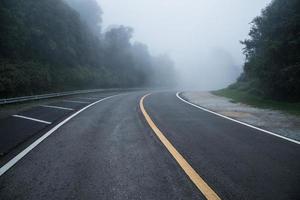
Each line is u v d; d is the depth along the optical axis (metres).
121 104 16.95
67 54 35.31
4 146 6.27
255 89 21.67
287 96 17.33
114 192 3.80
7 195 3.71
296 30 15.49
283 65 15.95
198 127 8.70
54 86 29.28
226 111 13.08
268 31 17.05
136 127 8.62
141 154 5.57
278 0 17.27
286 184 4.06
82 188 3.93
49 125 9.05
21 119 10.38
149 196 3.67
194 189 3.88
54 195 3.71
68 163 5.03
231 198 3.61
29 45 28.16
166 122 9.66
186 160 5.17
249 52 19.95
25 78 22.55
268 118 10.75
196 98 22.47
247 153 5.68
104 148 6.06
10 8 25.11
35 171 4.62
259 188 3.92
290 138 7.12
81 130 8.15
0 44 23.30
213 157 5.38
